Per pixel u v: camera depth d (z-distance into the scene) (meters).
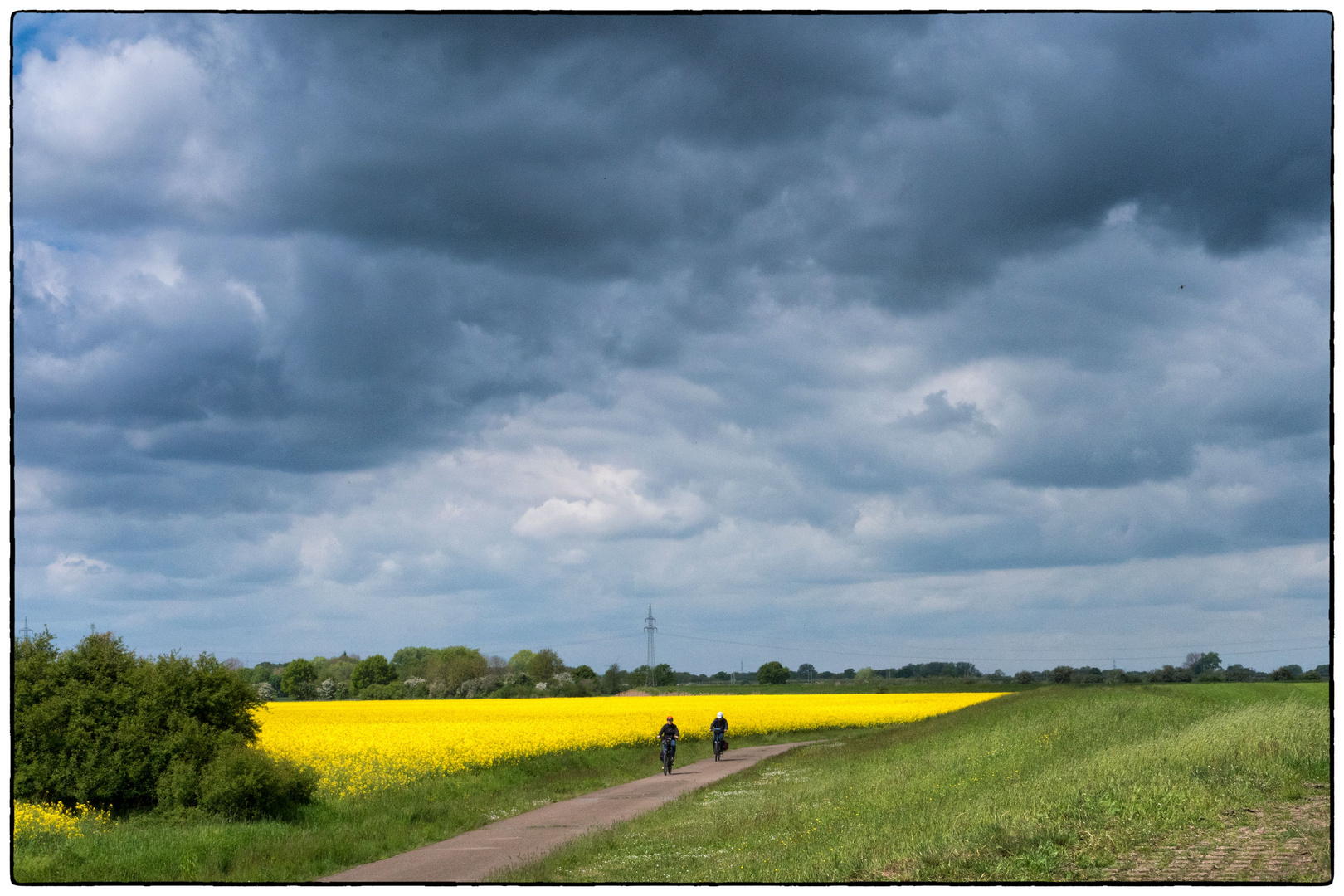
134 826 17.34
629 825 16.64
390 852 15.52
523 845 15.58
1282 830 9.62
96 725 18.89
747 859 11.58
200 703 19.69
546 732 40.09
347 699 118.06
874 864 10.22
